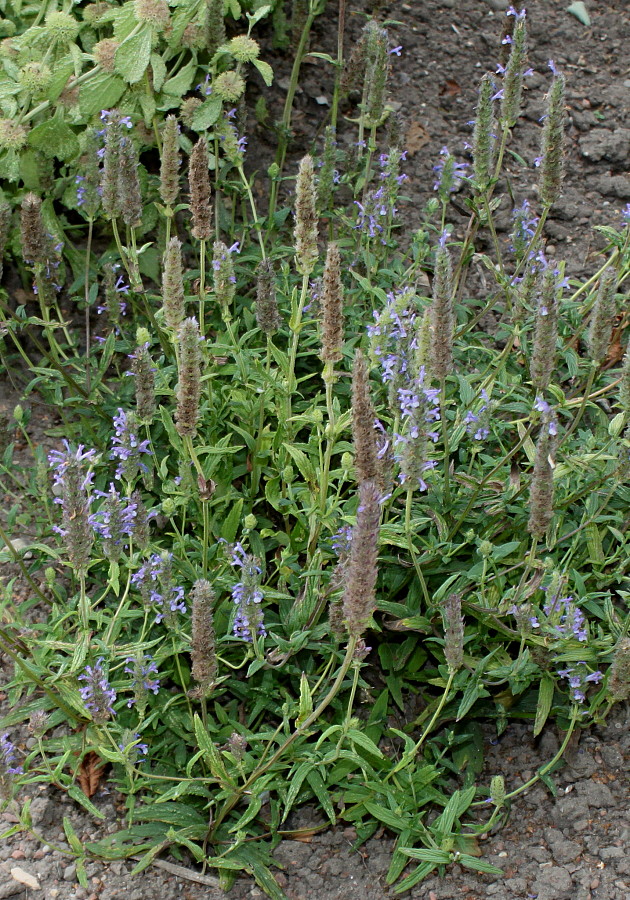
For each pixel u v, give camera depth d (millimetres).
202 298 1157
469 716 1113
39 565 1148
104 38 1404
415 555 1053
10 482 1252
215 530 1160
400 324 1014
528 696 1107
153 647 1104
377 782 1039
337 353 1005
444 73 1588
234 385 1199
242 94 1367
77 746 1066
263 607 1124
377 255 1319
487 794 1084
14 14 1411
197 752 1030
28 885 1023
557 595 999
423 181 1494
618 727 1100
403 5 1638
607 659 1058
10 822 1059
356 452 953
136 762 1062
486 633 1093
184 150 1454
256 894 1032
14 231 1355
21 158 1331
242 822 1005
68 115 1340
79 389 1227
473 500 1094
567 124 1540
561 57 1611
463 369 1252
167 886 1030
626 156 1514
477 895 1026
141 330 1066
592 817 1059
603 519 1085
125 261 1205
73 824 1062
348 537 1016
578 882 1022
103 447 1229
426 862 1026
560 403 1096
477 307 1377
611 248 1350
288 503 1122
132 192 1165
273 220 1329
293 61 1579
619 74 1602
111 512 1003
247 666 1112
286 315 1281
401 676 1126
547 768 1050
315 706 1090
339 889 1036
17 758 1086
